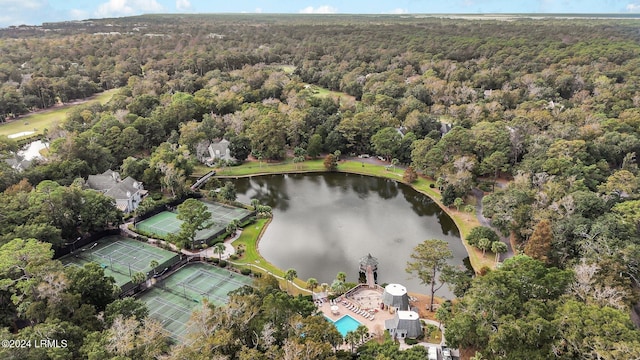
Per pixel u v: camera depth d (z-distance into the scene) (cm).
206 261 11225
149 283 10119
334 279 10812
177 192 14712
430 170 16612
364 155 19862
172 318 8844
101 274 8319
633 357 5538
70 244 11362
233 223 12669
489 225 13188
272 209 15012
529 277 7544
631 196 11856
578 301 7188
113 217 12275
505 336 6475
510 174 16662
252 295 7700
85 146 15812
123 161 16412
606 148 15238
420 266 9181
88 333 6888
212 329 6850
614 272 8238
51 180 13812
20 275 8306
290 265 11438
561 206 11206
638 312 8738
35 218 10612
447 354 7881
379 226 13788
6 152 16138
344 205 15438
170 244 11981
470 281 8762
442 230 13550
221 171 18225
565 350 6444
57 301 7300
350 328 8844
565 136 15912
